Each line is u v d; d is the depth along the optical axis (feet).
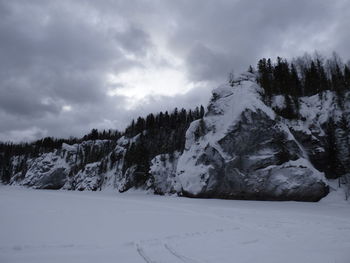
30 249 31.09
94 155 341.00
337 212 75.56
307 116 157.38
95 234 39.83
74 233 40.01
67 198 115.65
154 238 38.45
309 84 192.75
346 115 146.10
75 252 30.53
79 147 383.65
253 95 160.25
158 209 77.36
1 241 33.86
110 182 264.72
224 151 147.23
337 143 141.38
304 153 142.41
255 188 133.49
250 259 29.22
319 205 104.01
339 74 180.34
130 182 225.76
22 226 43.88
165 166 203.82
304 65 236.02
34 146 500.74
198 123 179.73
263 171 133.80
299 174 126.93
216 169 146.82
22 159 451.94
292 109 159.12
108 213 64.85
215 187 143.95
